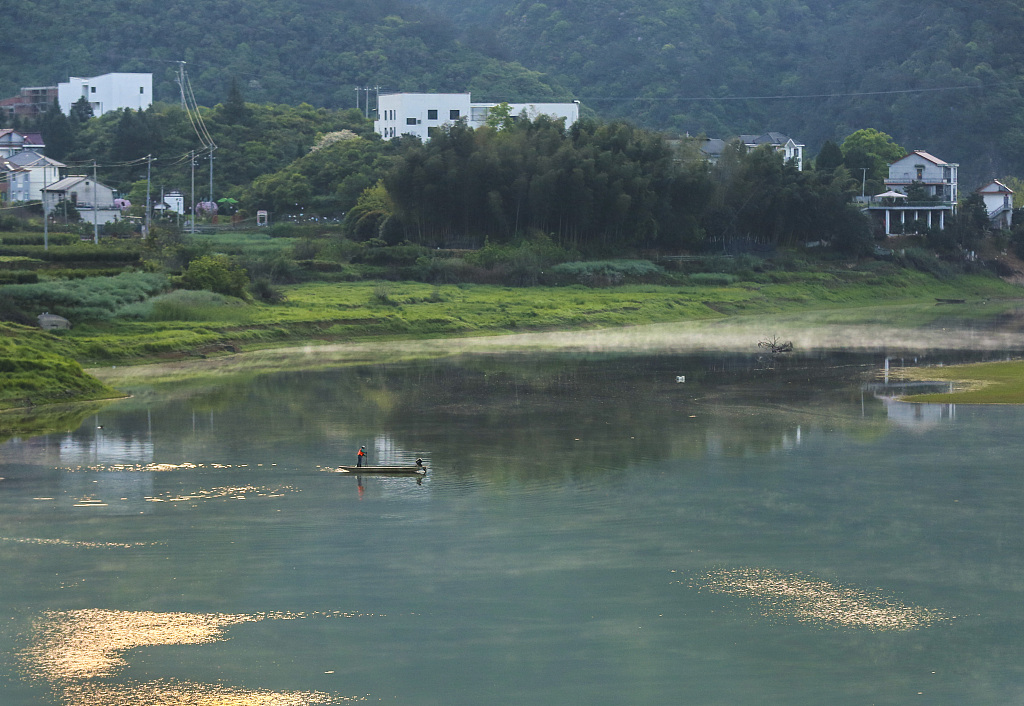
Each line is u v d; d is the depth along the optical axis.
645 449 63.97
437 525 48.78
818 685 33.72
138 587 41.25
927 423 71.94
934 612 39.06
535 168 189.38
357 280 167.38
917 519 49.41
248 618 38.50
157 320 117.25
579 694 33.12
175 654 35.81
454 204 189.25
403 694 33.16
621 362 106.81
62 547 45.75
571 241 193.50
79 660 35.47
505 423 72.50
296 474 58.06
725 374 97.62
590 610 39.09
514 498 53.12
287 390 87.69
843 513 50.44
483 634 37.19
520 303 154.75
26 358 84.06
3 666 35.06
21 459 61.69
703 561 43.94
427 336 131.38
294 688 33.56
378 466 58.81
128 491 54.66
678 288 181.88
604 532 47.66
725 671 34.59
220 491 54.59
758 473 57.88
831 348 120.25
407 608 39.25
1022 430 69.19
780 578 42.19
